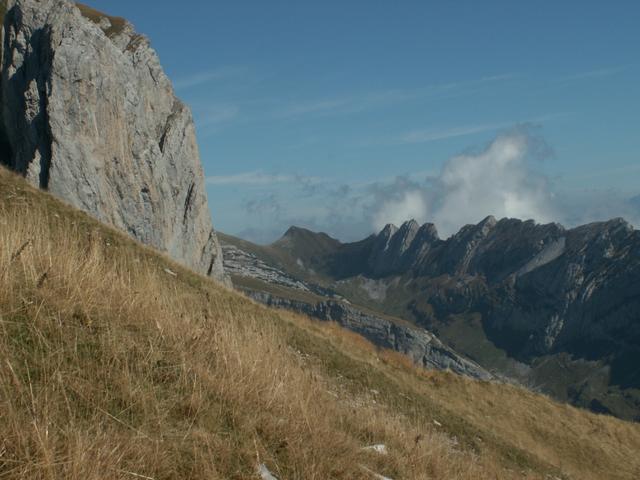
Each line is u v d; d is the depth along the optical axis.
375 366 27.80
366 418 11.41
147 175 96.81
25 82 77.56
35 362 6.44
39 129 75.88
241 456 6.68
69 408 5.73
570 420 36.41
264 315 23.75
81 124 79.94
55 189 74.06
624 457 35.06
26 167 73.75
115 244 22.59
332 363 21.86
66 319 7.71
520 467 22.17
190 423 6.87
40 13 81.00
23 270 8.41
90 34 85.19
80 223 22.66
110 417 6.19
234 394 8.02
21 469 4.80
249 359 9.47
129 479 5.32
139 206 93.69
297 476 6.87
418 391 27.75
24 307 7.43
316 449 7.62
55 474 4.87
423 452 10.36
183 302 13.31
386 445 10.20
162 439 6.17
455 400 32.50
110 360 7.36
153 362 7.81
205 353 9.02
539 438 33.06
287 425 7.97
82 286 8.76
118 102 90.56
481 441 22.48
